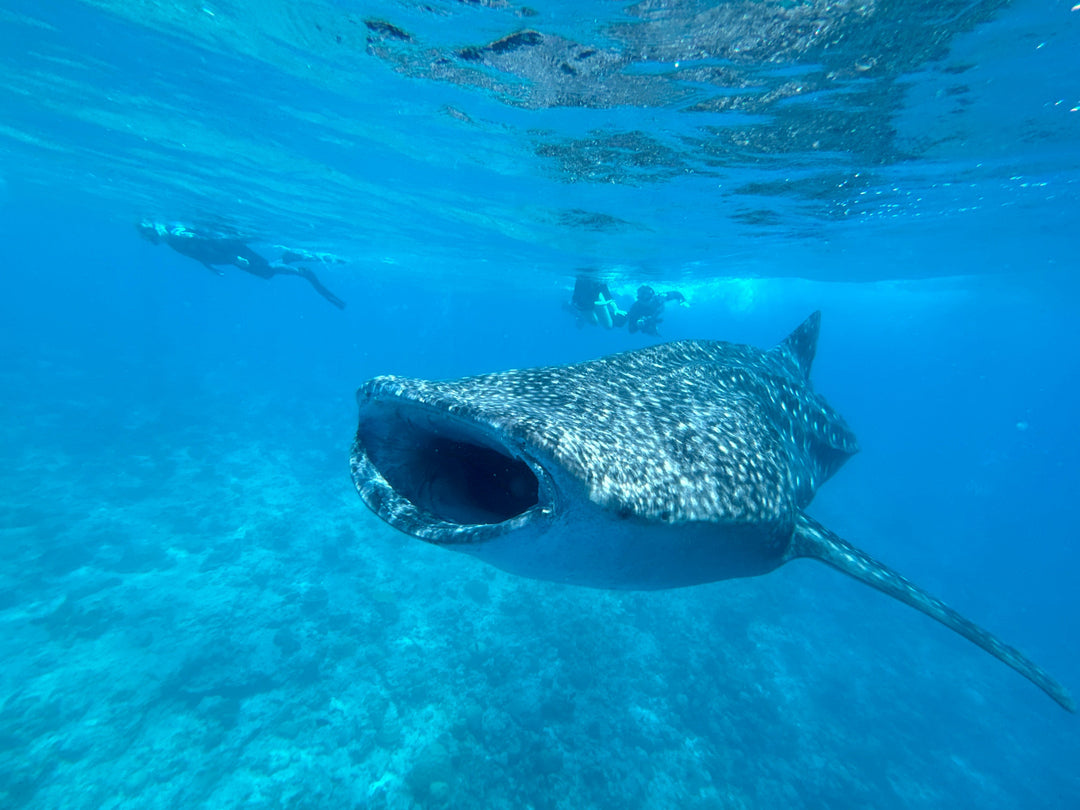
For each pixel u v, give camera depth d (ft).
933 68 20.70
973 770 37.55
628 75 22.12
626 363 11.77
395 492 7.27
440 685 31.71
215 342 188.34
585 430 7.15
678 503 7.06
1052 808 35.76
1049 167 32.42
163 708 27.35
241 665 30.99
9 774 23.06
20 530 42.22
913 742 38.52
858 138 27.50
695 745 32.14
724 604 48.14
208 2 22.36
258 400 100.99
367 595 40.16
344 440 83.61
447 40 21.53
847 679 43.78
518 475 9.40
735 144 28.48
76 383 90.99
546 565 7.21
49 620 32.22
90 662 29.48
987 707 45.27
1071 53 19.56
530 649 36.09
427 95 27.25
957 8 17.07
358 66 25.23
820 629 50.19
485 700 31.14
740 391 13.01
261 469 65.51
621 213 45.44
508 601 41.34
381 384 7.24
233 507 53.36
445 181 42.70
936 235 53.06
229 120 35.91
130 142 45.16
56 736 24.99
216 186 54.49
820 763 33.81
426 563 45.88
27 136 51.16
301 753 26.17
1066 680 55.93
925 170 32.53
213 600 37.22
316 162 42.14
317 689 30.12
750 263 69.62
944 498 135.13
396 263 101.76
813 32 18.45
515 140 31.50
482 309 258.57
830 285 104.83
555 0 17.58
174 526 47.42
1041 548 105.91
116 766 24.18
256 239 83.76
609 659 36.94
